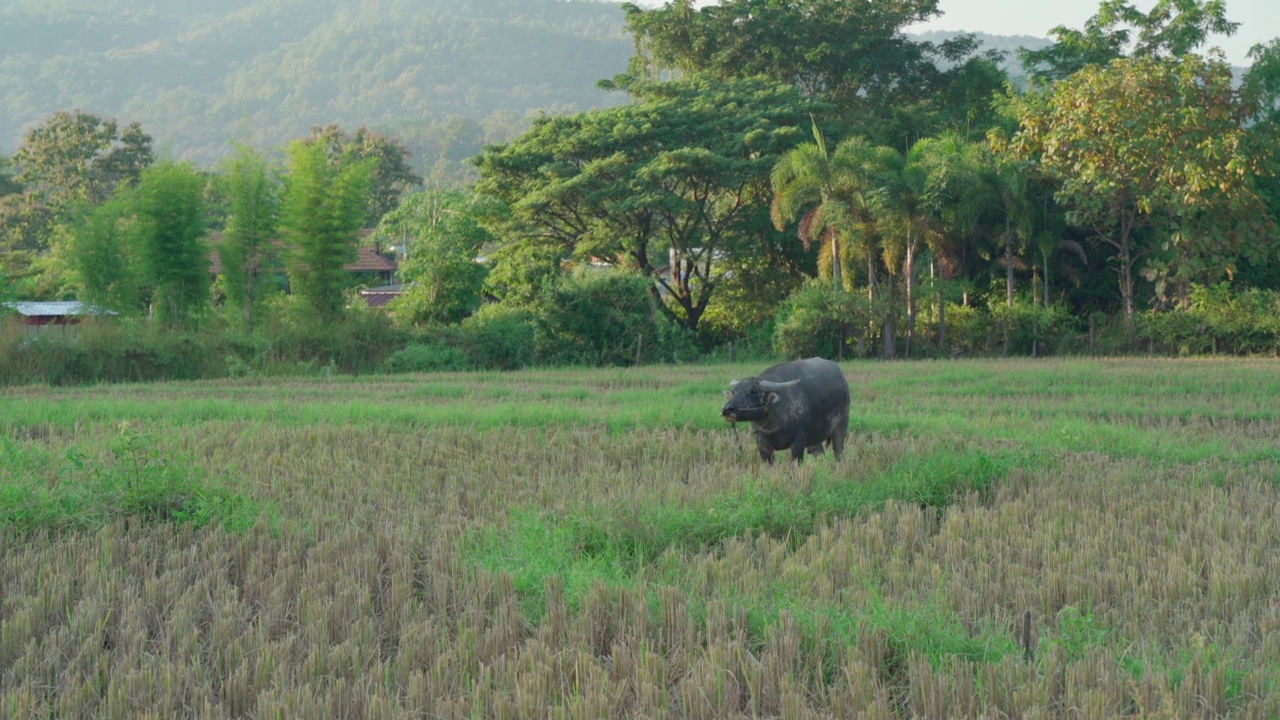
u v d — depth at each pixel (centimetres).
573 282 3123
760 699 498
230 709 492
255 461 1094
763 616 578
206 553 726
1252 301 2852
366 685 498
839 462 1026
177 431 1302
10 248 5400
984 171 3034
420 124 15962
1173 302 3075
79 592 639
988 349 3116
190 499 837
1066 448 1183
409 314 3247
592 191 3453
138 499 825
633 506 824
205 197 3925
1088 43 3550
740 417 1043
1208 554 697
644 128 3466
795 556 698
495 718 468
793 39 3884
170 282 2644
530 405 1592
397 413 1491
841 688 497
